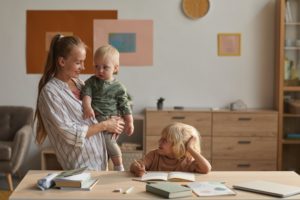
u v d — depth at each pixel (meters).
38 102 2.48
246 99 5.21
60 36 2.52
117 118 2.55
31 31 5.19
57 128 2.39
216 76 5.20
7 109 5.06
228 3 5.14
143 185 2.17
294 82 5.02
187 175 2.32
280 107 4.89
